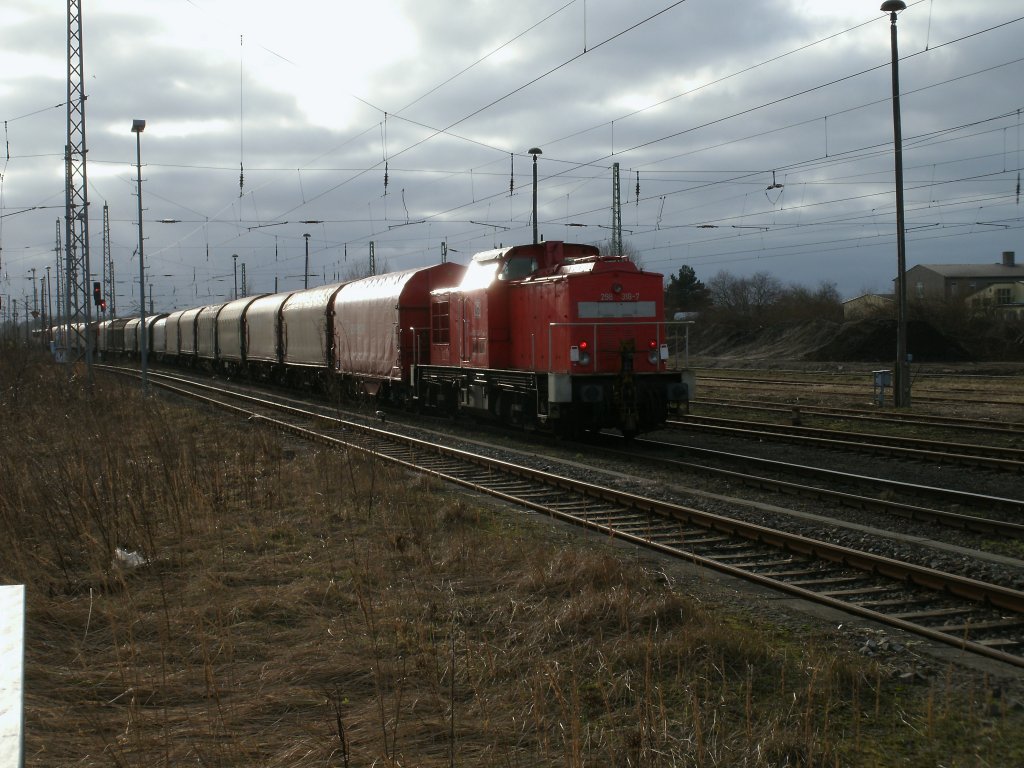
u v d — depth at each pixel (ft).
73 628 23.00
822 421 73.72
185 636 22.26
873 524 36.47
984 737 16.85
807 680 19.51
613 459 55.06
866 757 16.21
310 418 79.51
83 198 112.88
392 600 24.68
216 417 75.31
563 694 18.60
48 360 129.29
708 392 108.17
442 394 77.87
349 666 20.01
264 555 30.32
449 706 18.06
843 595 26.89
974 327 173.27
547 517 38.24
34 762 15.17
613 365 59.31
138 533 29.94
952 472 48.65
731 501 40.32
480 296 68.33
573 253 68.44
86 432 50.16
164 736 16.10
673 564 30.42
